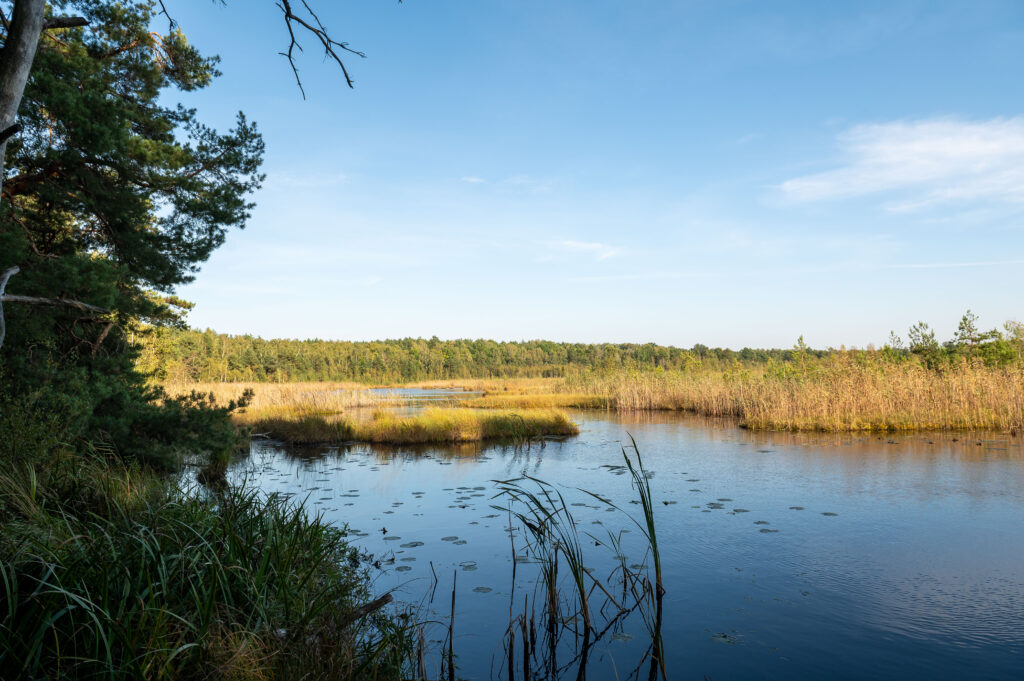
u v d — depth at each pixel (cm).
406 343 12381
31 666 272
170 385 2348
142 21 943
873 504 850
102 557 338
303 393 2989
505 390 5447
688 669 394
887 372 2095
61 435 589
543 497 927
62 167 804
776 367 2802
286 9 603
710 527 741
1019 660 398
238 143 946
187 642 314
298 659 332
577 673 390
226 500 571
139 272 918
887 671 387
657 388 3128
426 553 641
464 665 400
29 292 709
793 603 503
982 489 929
